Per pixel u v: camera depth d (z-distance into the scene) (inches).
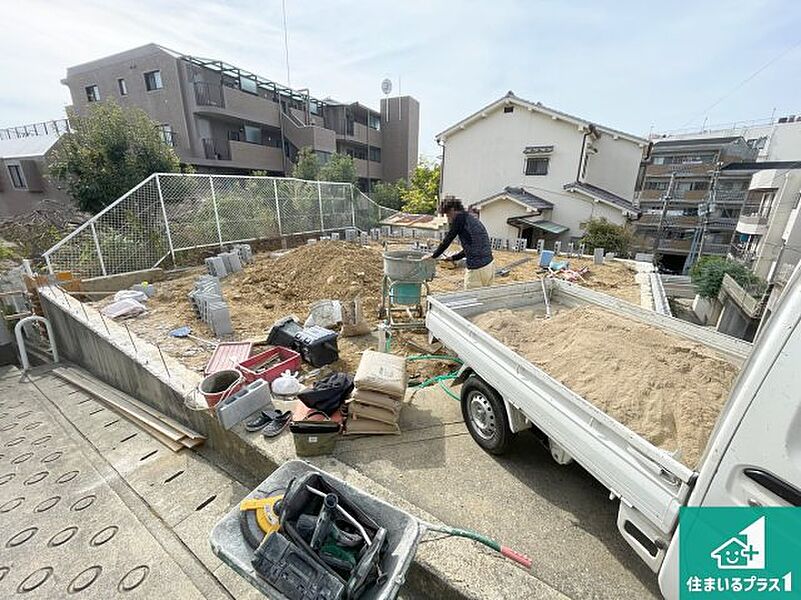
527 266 354.9
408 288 157.1
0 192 671.8
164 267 319.6
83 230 267.4
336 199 515.5
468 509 80.4
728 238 786.2
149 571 79.3
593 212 571.5
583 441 65.2
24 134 725.3
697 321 459.8
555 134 581.9
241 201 385.1
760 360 41.5
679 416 67.0
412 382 134.7
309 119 773.3
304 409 103.5
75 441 136.5
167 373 136.8
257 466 101.9
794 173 500.7
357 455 97.2
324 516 50.4
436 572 63.4
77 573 79.9
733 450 42.9
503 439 91.2
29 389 197.8
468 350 100.4
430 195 839.7
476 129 646.5
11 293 250.2
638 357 83.3
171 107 617.3
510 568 64.0
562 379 85.2
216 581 76.2
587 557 69.3
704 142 817.5
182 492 102.8
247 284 277.9
